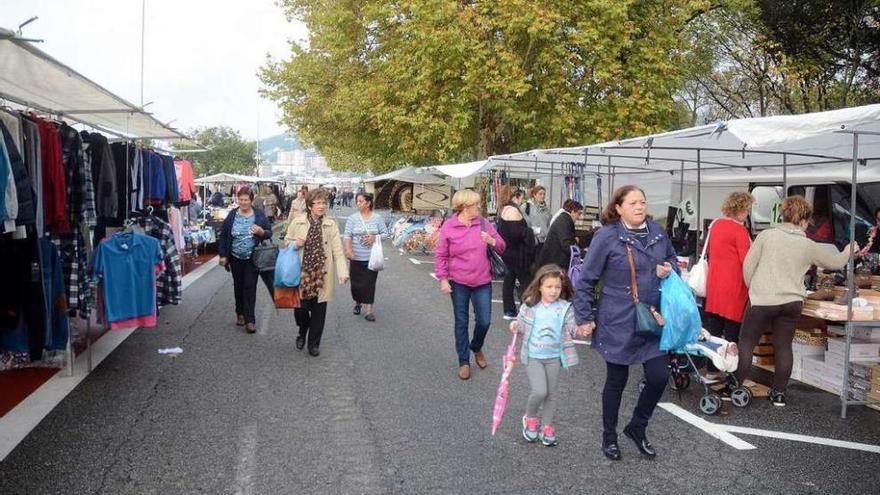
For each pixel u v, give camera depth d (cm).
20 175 468
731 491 408
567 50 1797
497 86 1730
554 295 478
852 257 559
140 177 791
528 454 463
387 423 521
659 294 439
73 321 689
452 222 651
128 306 640
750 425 529
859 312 565
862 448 480
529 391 610
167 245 772
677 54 2000
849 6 1852
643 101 1797
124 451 459
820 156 799
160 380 631
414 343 802
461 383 634
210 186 3831
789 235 566
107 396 580
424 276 1480
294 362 706
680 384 610
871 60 1895
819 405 583
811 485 417
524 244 960
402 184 2928
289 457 452
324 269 721
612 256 439
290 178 6306
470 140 2103
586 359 741
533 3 1705
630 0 1752
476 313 657
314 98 2339
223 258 849
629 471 436
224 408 552
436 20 1734
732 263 615
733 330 623
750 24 2084
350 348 773
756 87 2281
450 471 432
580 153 935
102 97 616
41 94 602
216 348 764
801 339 665
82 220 627
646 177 1435
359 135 2411
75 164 618
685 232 1176
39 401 563
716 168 1114
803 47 2012
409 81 1930
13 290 524
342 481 415
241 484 409
